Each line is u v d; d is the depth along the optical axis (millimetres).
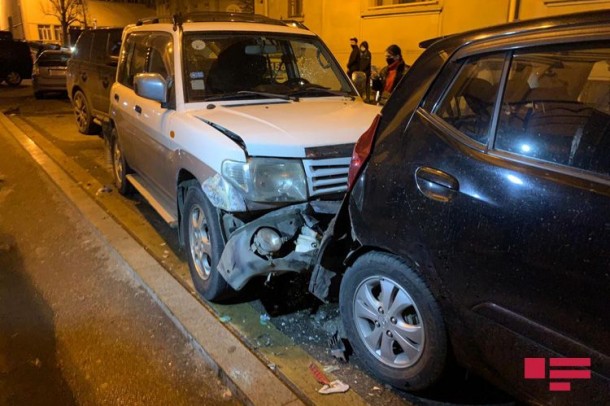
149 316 3768
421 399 2867
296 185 3428
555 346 2100
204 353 3258
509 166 2297
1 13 48875
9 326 3641
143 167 5262
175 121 4180
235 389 2936
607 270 1927
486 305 2324
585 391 2047
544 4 9586
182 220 4176
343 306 3133
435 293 2541
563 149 2193
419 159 2627
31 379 3086
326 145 3547
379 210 2762
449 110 2639
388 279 2809
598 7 8852
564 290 2049
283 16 16828
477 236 2322
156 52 5059
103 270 4516
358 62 11883
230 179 3365
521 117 2355
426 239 2521
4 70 21938
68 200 6332
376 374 2971
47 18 41656
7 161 8312
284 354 3270
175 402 2898
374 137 2928
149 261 4516
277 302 3916
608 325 1929
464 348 2492
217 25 4789
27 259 4742
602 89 2180
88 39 10023
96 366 3203
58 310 3852
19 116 13008
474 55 2594
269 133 3529
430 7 11664
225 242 3629
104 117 9305
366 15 13383
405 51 12516
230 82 4566
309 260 3350
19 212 5984
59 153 8766
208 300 3891
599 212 1981
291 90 4727
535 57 2367
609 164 2045
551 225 2096
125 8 43656
